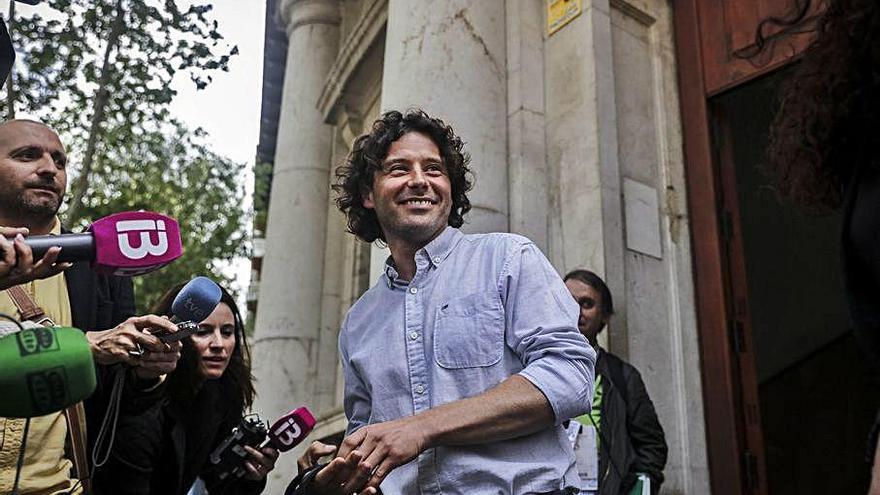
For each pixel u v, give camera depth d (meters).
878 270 1.07
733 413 4.33
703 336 4.55
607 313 3.82
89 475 2.26
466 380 1.86
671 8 5.17
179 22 5.70
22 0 2.60
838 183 1.24
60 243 1.76
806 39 4.41
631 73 4.95
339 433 6.21
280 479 6.92
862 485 6.20
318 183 8.20
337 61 7.93
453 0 4.93
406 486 1.84
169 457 2.88
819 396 6.70
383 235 2.37
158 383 2.56
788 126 1.32
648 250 4.60
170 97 5.73
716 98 4.91
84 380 1.43
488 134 4.73
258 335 7.78
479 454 1.79
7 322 2.16
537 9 5.16
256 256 11.01
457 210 2.33
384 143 2.18
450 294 1.96
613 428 3.50
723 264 4.60
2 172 2.50
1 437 2.13
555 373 1.78
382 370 1.97
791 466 6.47
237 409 3.32
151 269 1.87
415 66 4.80
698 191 4.77
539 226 4.67
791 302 6.90
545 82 5.00
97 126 5.60
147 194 7.71
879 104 1.14
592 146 4.59
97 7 5.56
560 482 1.80
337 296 7.80
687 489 4.23
